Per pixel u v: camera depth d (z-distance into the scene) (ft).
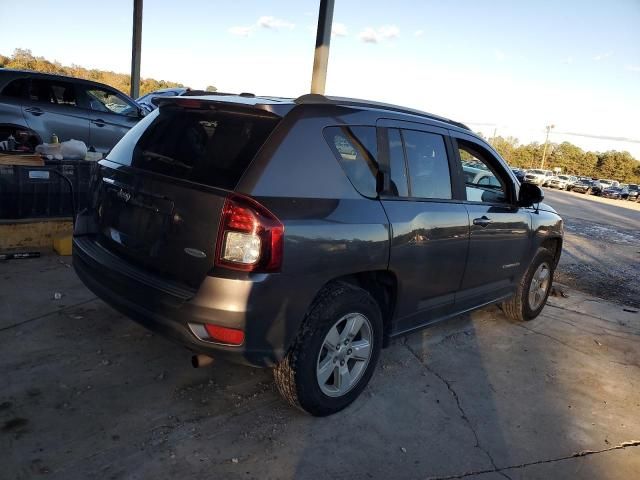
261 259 8.55
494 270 14.73
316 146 9.71
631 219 69.21
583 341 16.66
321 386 10.06
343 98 10.87
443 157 12.84
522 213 15.66
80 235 11.62
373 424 10.50
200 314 8.59
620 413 12.26
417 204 11.63
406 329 12.30
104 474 8.18
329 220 9.50
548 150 345.31
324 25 20.93
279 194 8.97
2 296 13.99
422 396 11.85
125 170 10.46
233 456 8.98
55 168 18.33
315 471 8.88
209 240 8.71
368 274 10.78
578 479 9.61
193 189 9.03
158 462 8.59
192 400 10.46
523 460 9.96
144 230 9.75
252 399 10.78
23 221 17.60
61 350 11.70
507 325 17.33
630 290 24.98
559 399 12.57
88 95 28.14
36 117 25.88
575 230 46.24
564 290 23.03
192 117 10.34
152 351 12.12
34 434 8.88
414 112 12.54
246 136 9.37
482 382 12.93
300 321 9.36
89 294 14.85
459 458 9.76
